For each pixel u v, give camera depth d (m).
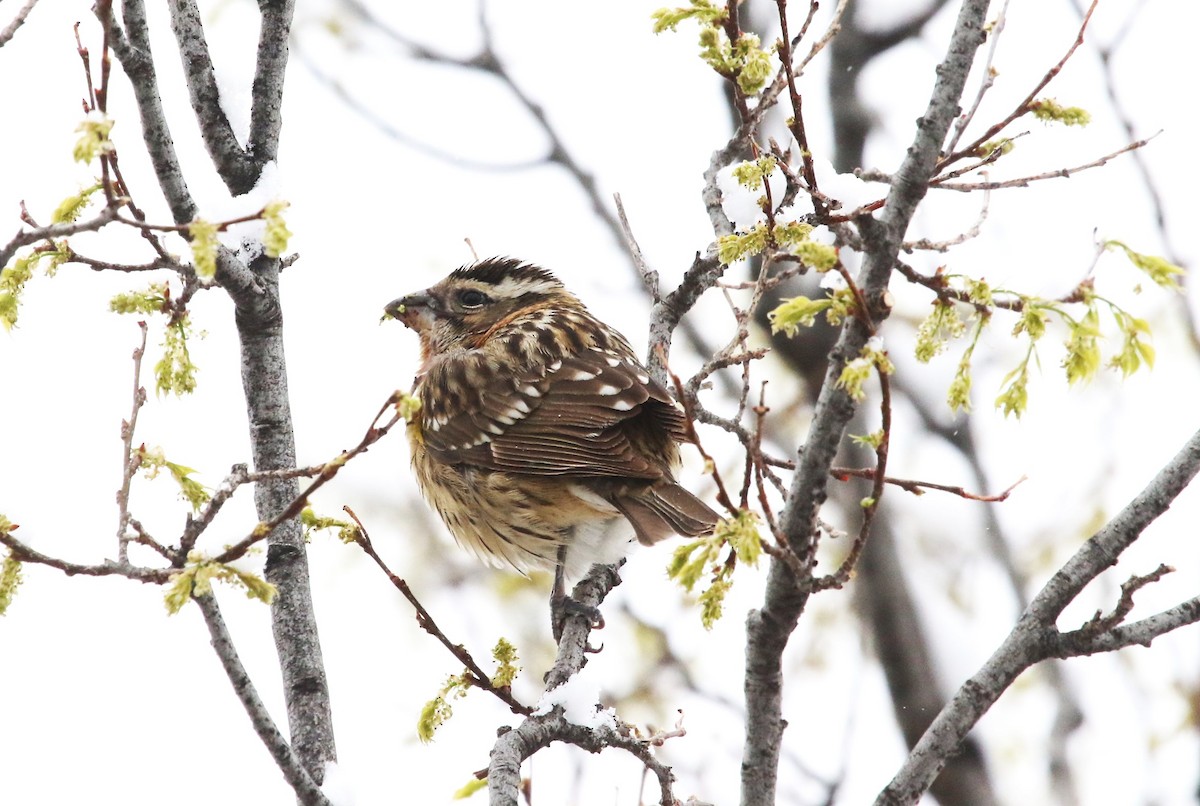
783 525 7.16
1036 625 7.85
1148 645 7.64
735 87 8.06
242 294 9.93
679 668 16.55
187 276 8.81
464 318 14.12
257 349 10.24
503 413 12.34
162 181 9.11
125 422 7.39
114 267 8.67
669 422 11.89
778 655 7.43
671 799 8.97
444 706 9.09
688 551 6.66
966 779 16.05
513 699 9.16
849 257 12.64
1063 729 16.33
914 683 16.41
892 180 7.28
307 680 9.46
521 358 12.59
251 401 10.20
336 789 8.60
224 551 6.94
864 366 6.53
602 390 12.05
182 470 7.61
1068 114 7.39
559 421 12.04
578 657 10.89
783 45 7.79
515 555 12.76
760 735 7.58
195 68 10.32
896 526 17.59
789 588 7.09
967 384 7.33
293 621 9.59
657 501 11.52
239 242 10.04
